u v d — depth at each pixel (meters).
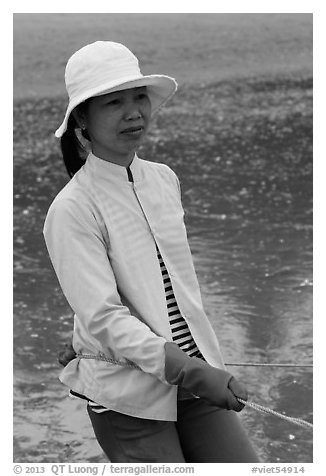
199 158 7.61
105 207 2.88
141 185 2.97
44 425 4.35
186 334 2.97
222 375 2.73
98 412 2.95
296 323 5.12
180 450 2.94
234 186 7.08
